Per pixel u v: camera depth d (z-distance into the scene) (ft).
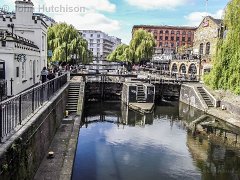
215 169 44.27
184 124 74.74
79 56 143.23
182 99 109.91
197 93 94.22
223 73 78.74
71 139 46.19
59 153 39.58
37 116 32.68
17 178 23.68
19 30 71.61
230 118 73.87
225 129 67.67
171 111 93.81
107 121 78.18
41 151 35.55
